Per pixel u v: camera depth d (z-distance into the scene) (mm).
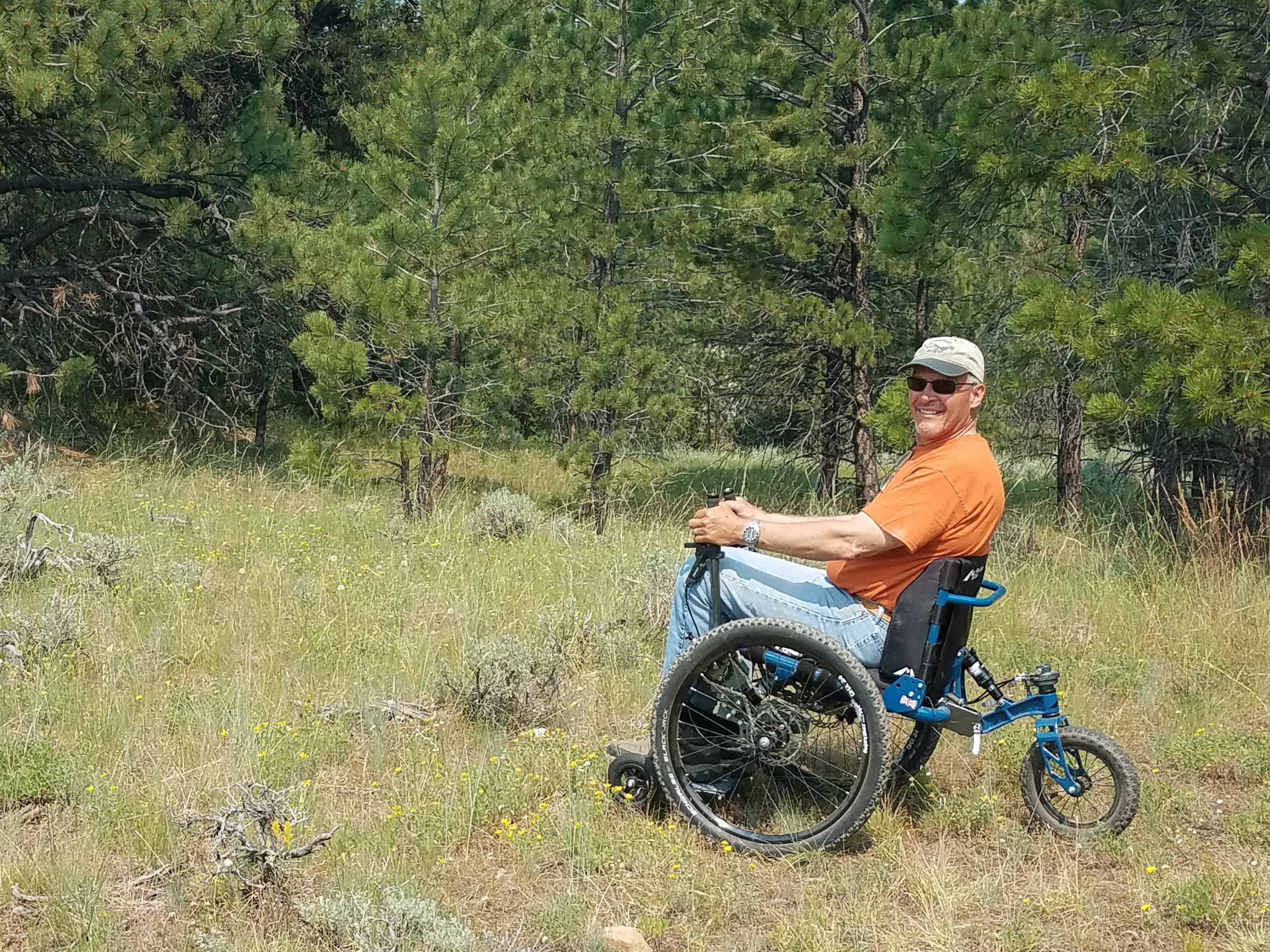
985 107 9000
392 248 11477
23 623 5641
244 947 3277
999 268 12805
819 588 4043
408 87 11508
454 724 5031
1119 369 8117
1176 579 7168
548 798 4270
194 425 16562
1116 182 9180
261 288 14844
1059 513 12438
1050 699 4035
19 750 4324
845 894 3670
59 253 15844
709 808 4191
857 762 4539
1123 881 3791
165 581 6867
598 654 5926
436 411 12461
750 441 17547
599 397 12539
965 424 4008
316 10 19375
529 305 12031
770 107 14930
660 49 13102
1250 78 8875
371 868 3662
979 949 3395
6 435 13836
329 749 4613
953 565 3887
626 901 3604
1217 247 8508
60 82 11469
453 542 9000
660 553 7105
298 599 6680
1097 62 8344
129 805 4020
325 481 12531
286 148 14555
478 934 3402
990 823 4145
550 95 12867
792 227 13836
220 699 5008
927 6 15219
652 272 15258
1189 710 5277
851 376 14820
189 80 14430
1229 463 10375
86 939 3252
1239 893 3607
